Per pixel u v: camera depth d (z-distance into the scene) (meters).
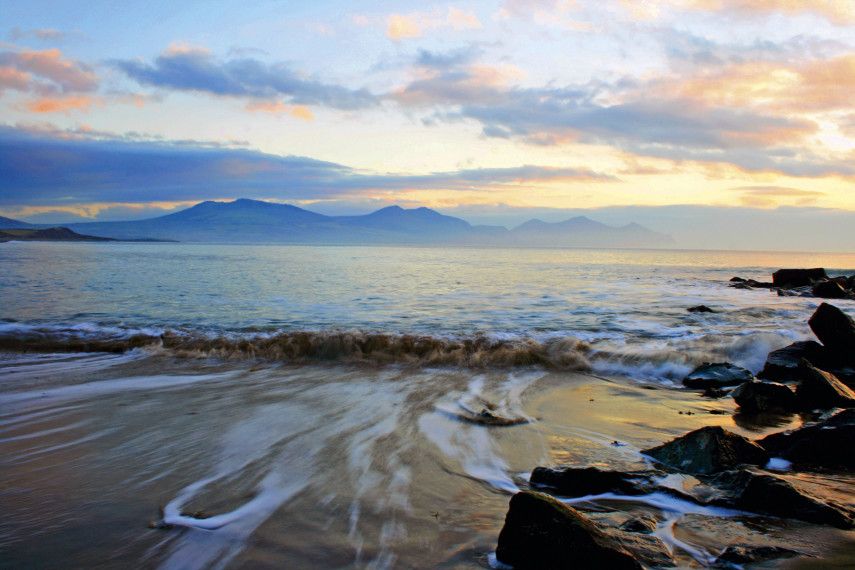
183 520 3.70
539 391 8.16
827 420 5.34
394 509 3.90
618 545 2.94
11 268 40.62
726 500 3.91
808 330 12.52
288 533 3.50
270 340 11.37
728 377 8.89
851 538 3.32
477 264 59.88
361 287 27.28
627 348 11.03
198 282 29.19
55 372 9.23
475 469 4.79
